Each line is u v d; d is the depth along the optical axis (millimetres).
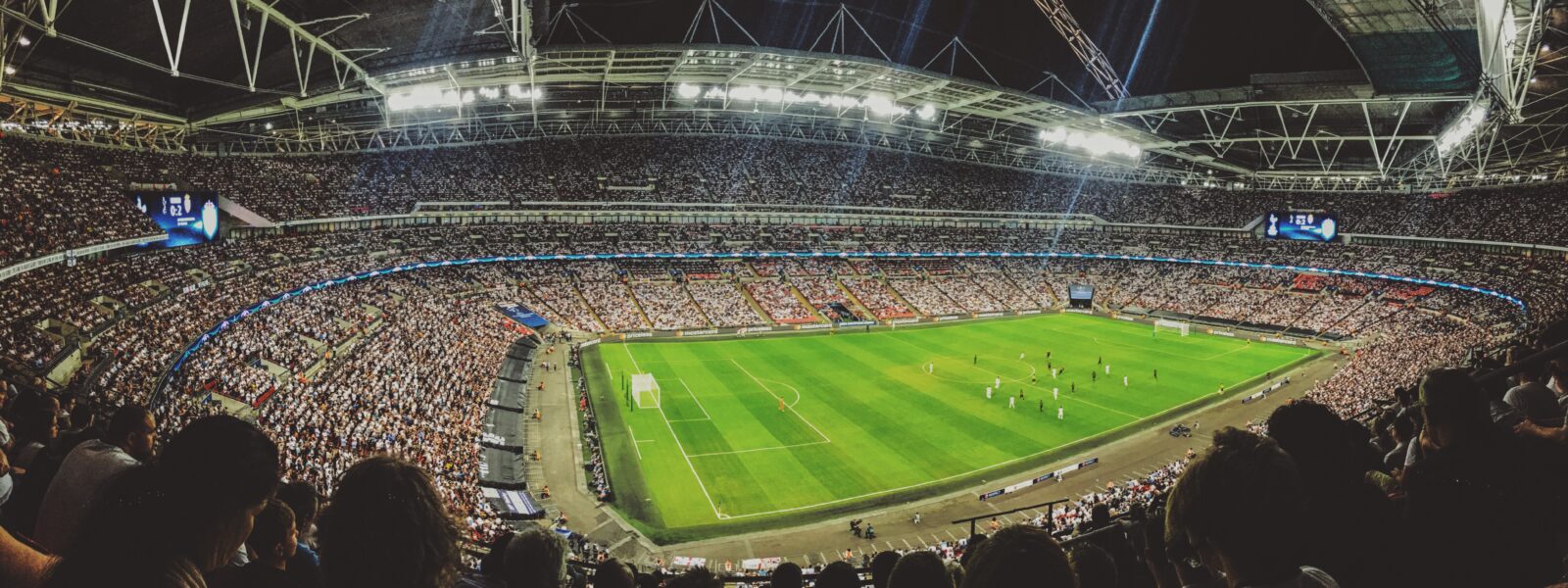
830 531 39219
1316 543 5246
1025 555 3943
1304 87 71062
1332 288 105438
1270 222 113312
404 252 85938
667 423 55500
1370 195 115375
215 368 41781
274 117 66375
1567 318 8852
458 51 52000
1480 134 72938
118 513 3459
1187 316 106812
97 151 61844
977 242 123562
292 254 73188
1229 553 3656
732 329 93438
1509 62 44812
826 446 51531
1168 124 89125
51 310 40469
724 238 110375
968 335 93750
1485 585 4664
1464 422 4945
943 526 39875
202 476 3473
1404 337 80438
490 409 53719
